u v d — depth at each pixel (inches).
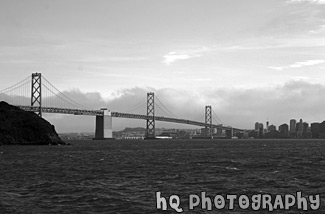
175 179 1994.3
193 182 1882.4
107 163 3048.7
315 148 6176.2
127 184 1828.2
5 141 6584.6
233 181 1908.2
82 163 3061.0
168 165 2807.6
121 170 2468.0
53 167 2716.5
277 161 3161.9
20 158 3651.6
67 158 3668.8
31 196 1536.7
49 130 7204.7
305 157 3730.3
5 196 1529.3
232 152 4773.6
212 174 2213.3
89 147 6520.7
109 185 1798.7
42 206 1358.3
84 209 1312.7
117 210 1295.5
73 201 1434.5
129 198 1472.7
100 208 1325.0
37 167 2721.5
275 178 2021.4
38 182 1924.2
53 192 1617.9
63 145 7249.0
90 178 2066.9
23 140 6781.5
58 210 1300.4
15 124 6806.1
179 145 7780.5
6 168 2655.0
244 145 7770.7
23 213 1264.8
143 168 2593.5
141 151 5108.3
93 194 1553.9
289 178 2021.4
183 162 3088.1
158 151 5108.3
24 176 2180.1
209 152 4790.8
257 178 2015.3
